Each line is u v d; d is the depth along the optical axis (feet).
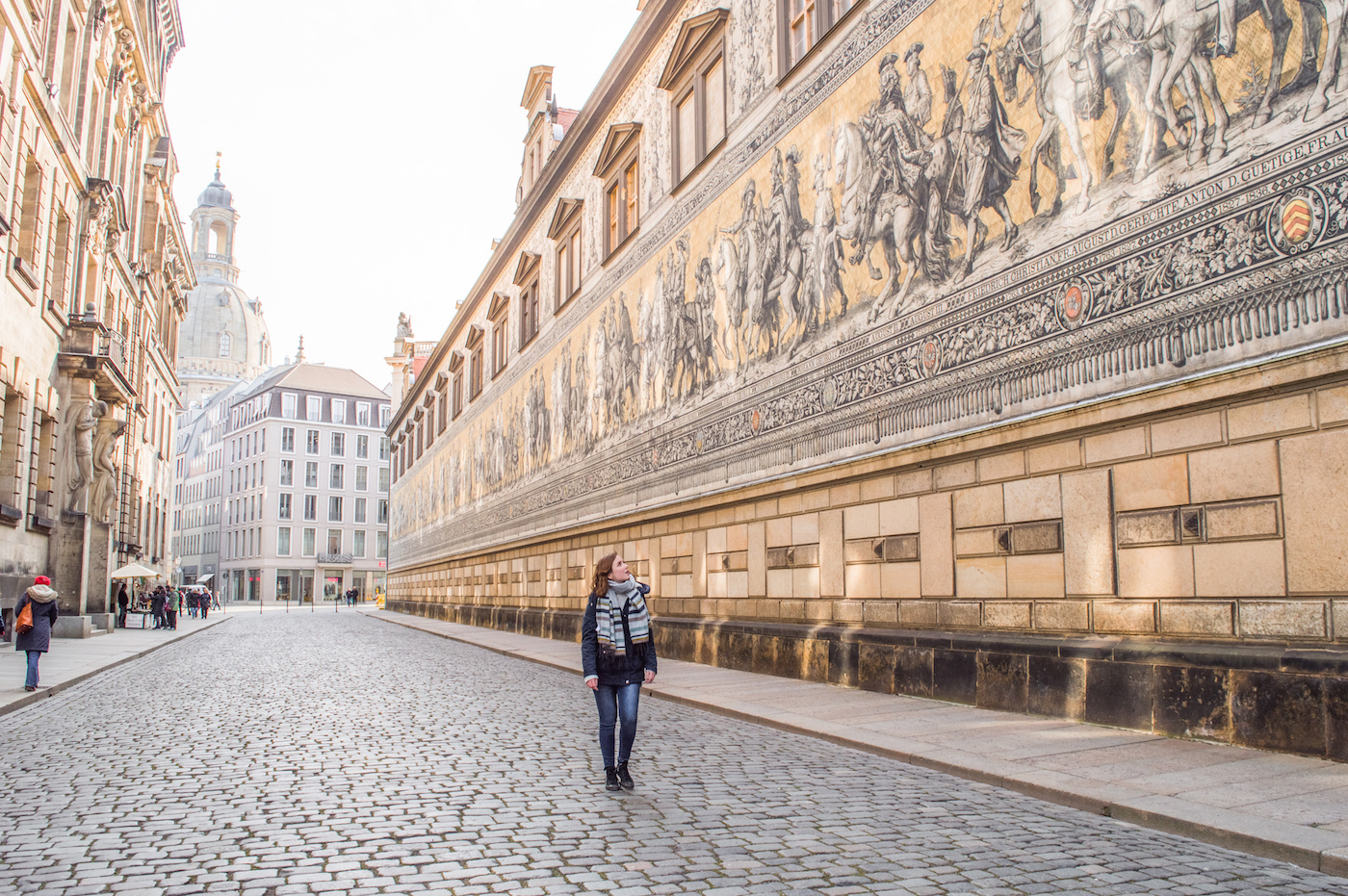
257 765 26.37
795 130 48.65
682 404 61.57
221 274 481.46
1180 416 27.30
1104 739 26.61
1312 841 16.53
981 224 34.99
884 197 40.83
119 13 105.09
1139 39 28.50
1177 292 27.09
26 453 80.74
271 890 15.48
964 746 26.76
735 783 23.52
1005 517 33.76
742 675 48.49
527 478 101.30
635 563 69.31
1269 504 24.75
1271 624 24.56
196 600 169.27
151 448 158.20
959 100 36.40
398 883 15.84
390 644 86.99
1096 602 29.84
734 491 53.21
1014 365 33.09
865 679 40.24
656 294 66.95
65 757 28.02
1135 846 17.65
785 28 50.88
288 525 310.04
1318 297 23.32
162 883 15.79
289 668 60.34
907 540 39.01
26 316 79.56
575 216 89.04
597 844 18.06
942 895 15.07
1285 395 24.49
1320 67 23.40
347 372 333.42
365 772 25.30
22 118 75.05
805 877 15.99
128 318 126.62
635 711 23.17
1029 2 33.01
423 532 172.96
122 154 116.88
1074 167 30.89
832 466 43.68
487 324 124.06
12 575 78.02
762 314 51.42
